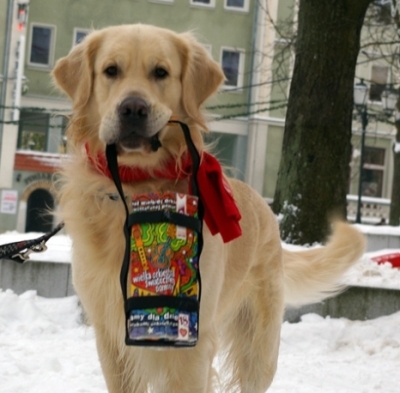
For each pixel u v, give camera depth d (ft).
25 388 17.97
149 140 12.16
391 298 27.32
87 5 109.60
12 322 25.22
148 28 13.21
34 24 108.17
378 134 112.98
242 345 17.89
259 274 17.37
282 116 111.14
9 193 104.37
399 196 70.08
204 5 111.75
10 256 14.74
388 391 19.63
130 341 11.18
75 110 13.26
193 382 12.96
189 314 11.30
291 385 20.01
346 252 19.52
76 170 13.04
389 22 65.31
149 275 11.24
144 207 11.48
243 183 17.11
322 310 27.37
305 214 38.99
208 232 12.88
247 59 112.37
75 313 25.98
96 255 12.69
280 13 108.99
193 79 13.51
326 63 39.73
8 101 104.17
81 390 17.98
